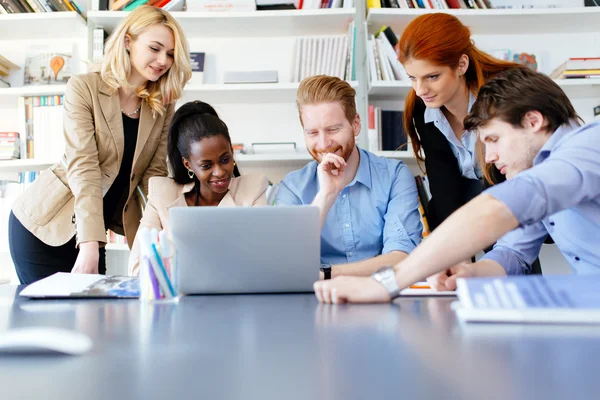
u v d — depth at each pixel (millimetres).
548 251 2473
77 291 946
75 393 356
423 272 774
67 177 1649
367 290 801
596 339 490
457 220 751
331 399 331
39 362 446
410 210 1534
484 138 1027
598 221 923
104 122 1695
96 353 478
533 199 715
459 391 338
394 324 599
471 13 2361
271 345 501
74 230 1743
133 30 1677
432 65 1541
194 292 952
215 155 1429
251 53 2611
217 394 349
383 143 2385
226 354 467
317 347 486
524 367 393
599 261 978
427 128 1872
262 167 2557
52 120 2396
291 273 959
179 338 545
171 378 391
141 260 884
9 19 2377
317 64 2402
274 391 352
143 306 819
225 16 2348
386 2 2416
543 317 573
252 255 949
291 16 2365
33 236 1725
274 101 2576
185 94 2428
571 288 624
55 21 2424
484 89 1021
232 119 2598
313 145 1535
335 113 1480
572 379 358
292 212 948
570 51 2609
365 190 1588
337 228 1574
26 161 2342
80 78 1685
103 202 1795
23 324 646
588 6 2451
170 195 1500
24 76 2547
